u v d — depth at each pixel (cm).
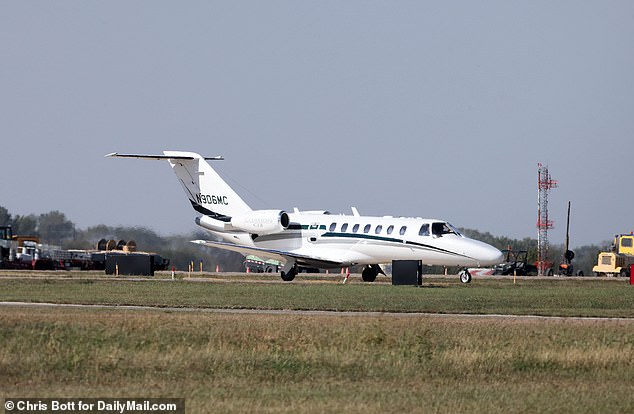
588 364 9194
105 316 11962
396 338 10100
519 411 7356
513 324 11481
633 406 7581
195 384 8338
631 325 11575
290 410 7281
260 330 10475
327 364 9119
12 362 9038
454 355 9319
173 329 10500
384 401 7625
